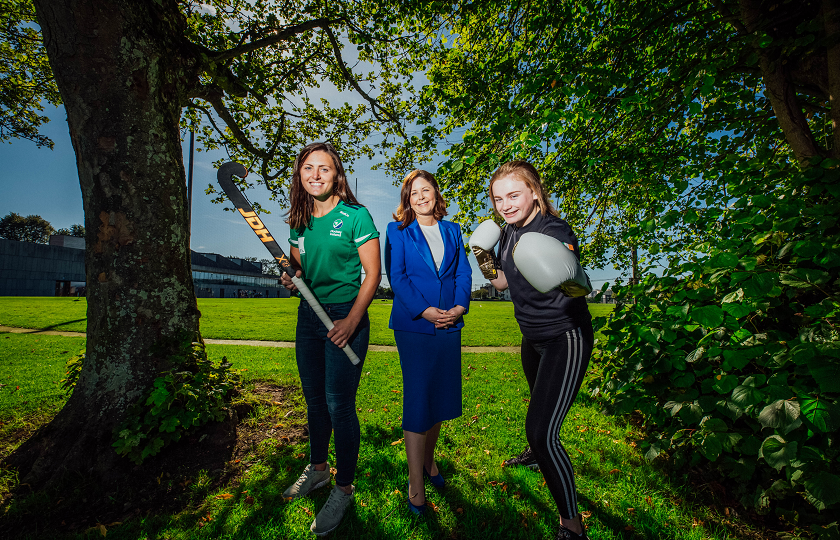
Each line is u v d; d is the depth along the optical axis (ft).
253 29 16.53
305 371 5.77
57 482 6.23
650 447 6.73
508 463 7.16
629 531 5.31
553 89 7.64
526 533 5.20
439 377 5.65
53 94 25.08
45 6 7.20
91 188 7.58
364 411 10.52
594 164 10.82
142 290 7.72
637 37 11.32
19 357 17.92
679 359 6.23
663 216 6.48
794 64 10.34
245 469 6.90
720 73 9.16
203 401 7.55
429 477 6.28
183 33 9.31
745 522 5.58
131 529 5.29
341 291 5.63
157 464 6.81
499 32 13.88
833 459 4.58
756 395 4.92
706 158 12.23
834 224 5.08
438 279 5.87
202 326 33.60
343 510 5.35
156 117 8.09
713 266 5.04
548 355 4.96
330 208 5.61
